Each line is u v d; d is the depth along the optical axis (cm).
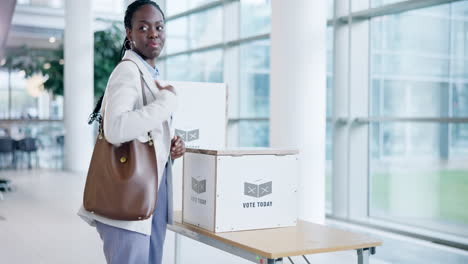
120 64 197
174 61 1043
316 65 489
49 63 1585
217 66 930
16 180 995
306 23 484
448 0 534
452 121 518
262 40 796
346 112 645
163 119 190
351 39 636
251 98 870
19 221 604
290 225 229
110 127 184
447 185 689
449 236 525
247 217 219
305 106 487
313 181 492
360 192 651
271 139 505
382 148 669
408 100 668
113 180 188
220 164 213
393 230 566
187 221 238
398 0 649
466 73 621
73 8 1155
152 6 210
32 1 1636
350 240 203
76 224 588
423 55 656
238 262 432
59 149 1384
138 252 195
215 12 930
